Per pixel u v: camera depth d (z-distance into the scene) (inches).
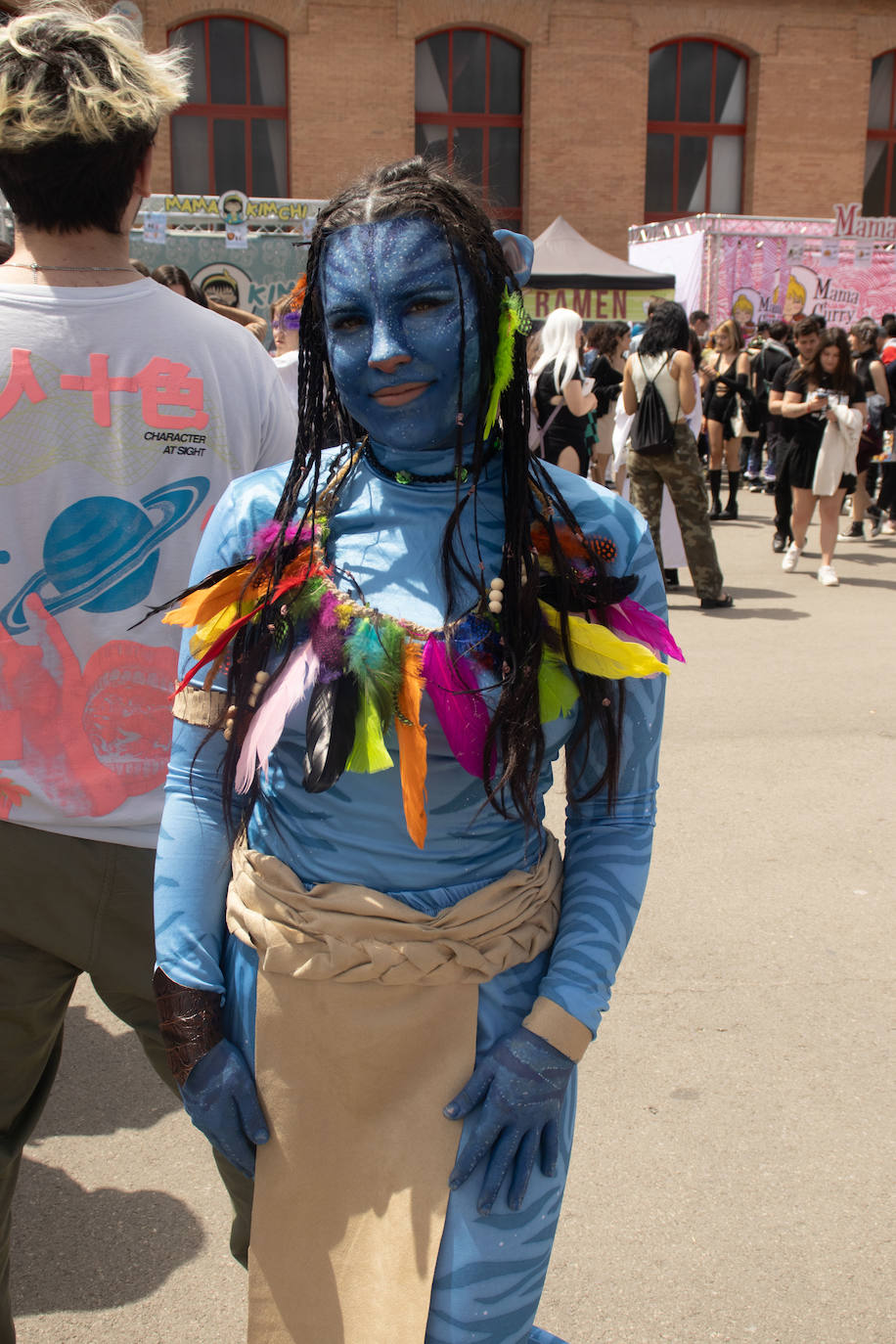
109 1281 92.4
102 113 66.2
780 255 668.1
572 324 291.1
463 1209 53.3
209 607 56.9
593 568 55.7
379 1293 53.5
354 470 58.5
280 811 57.3
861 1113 109.6
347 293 52.3
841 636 285.0
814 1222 96.4
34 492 69.1
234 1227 73.3
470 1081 53.9
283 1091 55.9
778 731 216.7
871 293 674.8
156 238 503.8
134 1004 75.5
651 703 57.6
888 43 926.4
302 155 872.9
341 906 54.3
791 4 907.4
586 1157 104.0
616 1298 89.0
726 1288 90.0
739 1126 107.8
